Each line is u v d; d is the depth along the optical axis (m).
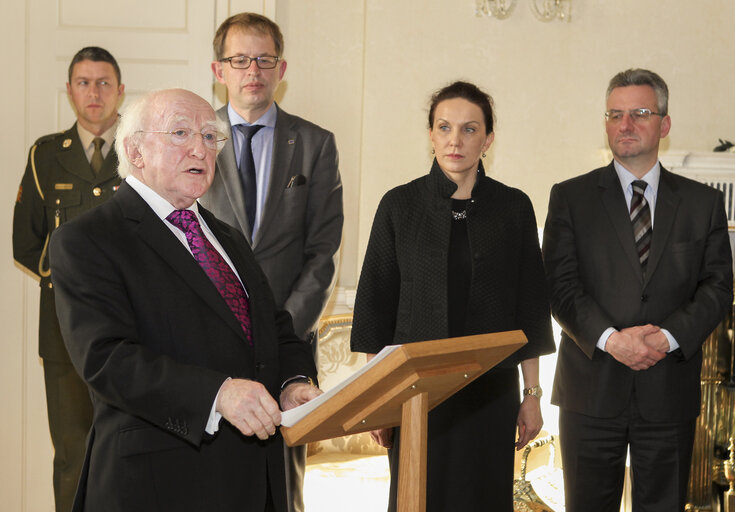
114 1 4.11
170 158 2.03
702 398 3.92
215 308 2.00
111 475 1.91
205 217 2.22
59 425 3.68
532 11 4.47
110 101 3.71
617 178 3.18
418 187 2.81
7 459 4.18
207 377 1.84
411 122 4.39
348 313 4.35
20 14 4.07
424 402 1.72
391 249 2.79
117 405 1.88
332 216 3.30
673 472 3.01
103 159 3.71
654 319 3.04
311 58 4.30
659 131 3.16
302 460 3.27
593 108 4.54
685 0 4.55
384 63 4.36
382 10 4.35
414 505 1.71
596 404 3.03
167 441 1.92
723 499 3.94
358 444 4.12
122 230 1.98
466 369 1.74
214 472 1.96
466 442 2.62
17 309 4.16
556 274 3.16
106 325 1.88
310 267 3.20
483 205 2.75
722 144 4.41
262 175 3.24
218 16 4.16
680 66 4.57
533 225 2.85
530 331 2.82
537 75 4.49
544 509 3.47
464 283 2.69
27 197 3.74
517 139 4.50
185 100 2.07
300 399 2.07
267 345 2.12
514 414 2.71
